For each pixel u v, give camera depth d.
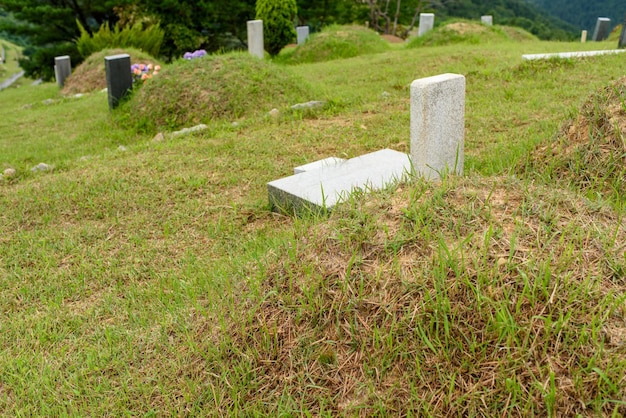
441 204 2.58
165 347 2.70
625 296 1.96
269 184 4.34
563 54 8.39
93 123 8.69
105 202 4.74
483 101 6.67
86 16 23.94
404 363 2.09
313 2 27.98
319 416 2.07
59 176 5.46
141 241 4.11
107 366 2.69
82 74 13.10
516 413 1.82
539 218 2.44
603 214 2.57
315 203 3.89
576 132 4.05
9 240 4.25
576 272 2.14
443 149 3.91
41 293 3.52
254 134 6.37
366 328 2.24
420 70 9.48
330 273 2.46
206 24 23.98
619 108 3.84
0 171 6.41
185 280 3.48
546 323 1.96
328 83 9.31
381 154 4.81
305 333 2.35
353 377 2.14
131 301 3.34
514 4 52.28
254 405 2.18
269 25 15.42
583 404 1.77
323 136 6.03
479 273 2.16
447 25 14.64
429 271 2.25
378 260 2.41
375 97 7.68
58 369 2.73
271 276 2.66
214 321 2.68
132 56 13.12
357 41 14.84
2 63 59.97
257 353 2.36
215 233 4.14
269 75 8.03
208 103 7.54
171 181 5.04
